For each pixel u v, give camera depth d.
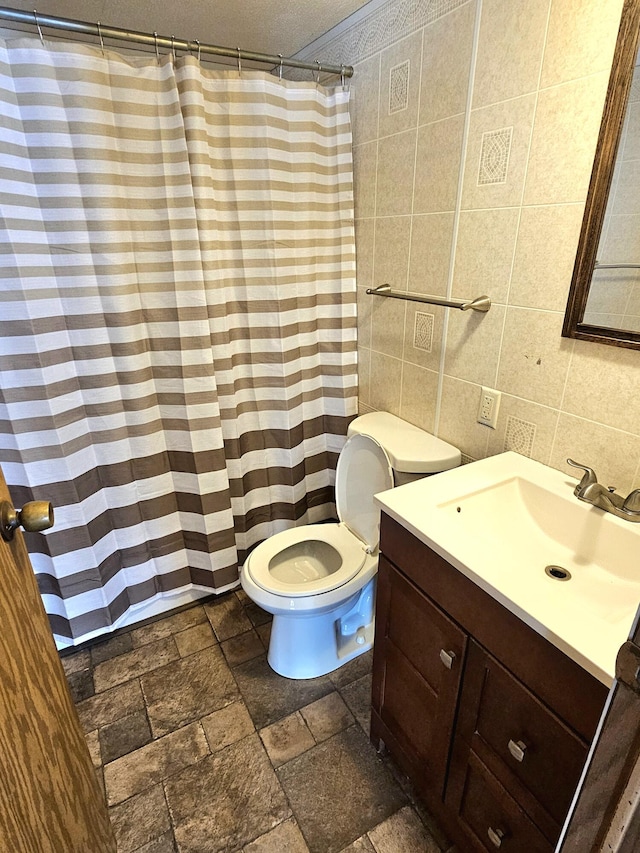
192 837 1.20
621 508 1.03
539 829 0.89
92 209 1.37
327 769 1.35
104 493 1.67
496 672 0.90
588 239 1.04
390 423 1.74
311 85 1.58
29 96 1.24
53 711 0.83
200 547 1.88
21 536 0.78
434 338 1.55
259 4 1.48
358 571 1.54
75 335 1.47
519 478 1.22
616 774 0.42
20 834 0.64
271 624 1.86
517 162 1.17
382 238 1.68
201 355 1.60
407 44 1.39
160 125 1.40
